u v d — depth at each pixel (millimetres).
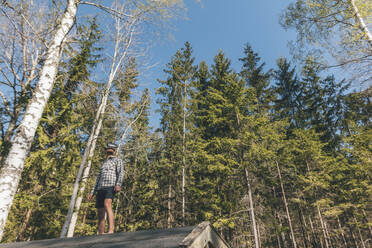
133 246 1490
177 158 16453
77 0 5969
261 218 13523
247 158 13547
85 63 9445
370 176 15820
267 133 14156
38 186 10328
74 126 10320
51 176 10445
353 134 16516
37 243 2219
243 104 15008
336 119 20234
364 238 20328
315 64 9898
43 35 6379
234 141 13414
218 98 15297
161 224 17969
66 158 10492
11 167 4070
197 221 14555
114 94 9867
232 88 14773
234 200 13719
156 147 15000
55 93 9984
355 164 16594
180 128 17484
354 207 16156
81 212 10836
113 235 2135
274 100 22891
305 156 16609
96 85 9562
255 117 16000
